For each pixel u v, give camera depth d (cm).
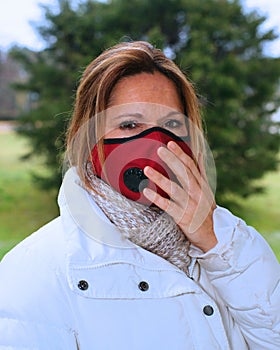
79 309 100
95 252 103
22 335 95
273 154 762
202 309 106
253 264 107
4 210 740
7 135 916
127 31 734
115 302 101
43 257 103
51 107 692
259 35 764
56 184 729
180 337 103
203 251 108
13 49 752
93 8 761
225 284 109
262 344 111
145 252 105
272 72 752
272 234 669
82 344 99
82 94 108
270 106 780
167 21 746
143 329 101
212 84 674
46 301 99
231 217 109
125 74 106
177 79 110
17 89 761
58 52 758
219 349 104
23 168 902
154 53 110
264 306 107
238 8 757
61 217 108
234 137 678
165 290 104
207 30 735
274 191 867
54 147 709
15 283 101
